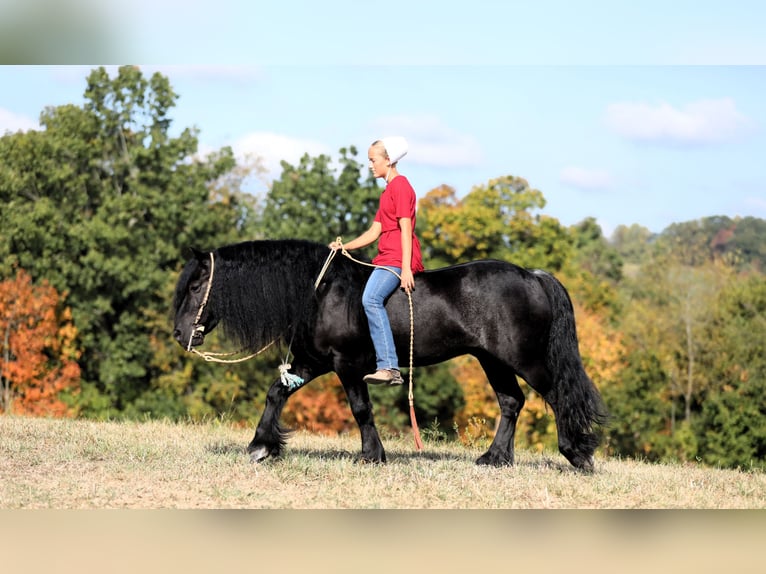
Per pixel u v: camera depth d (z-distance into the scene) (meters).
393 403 35.44
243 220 44.47
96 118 41.78
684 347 43.72
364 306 7.95
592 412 8.44
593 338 37.94
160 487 7.30
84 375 38.59
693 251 52.28
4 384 36.72
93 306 38.12
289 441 11.27
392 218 8.08
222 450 9.30
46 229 38.81
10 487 7.12
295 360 8.55
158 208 39.44
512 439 8.77
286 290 8.09
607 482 7.98
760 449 38.22
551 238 53.75
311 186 41.09
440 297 8.16
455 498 7.24
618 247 64.38
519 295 8.24
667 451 38.91
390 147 8.09
